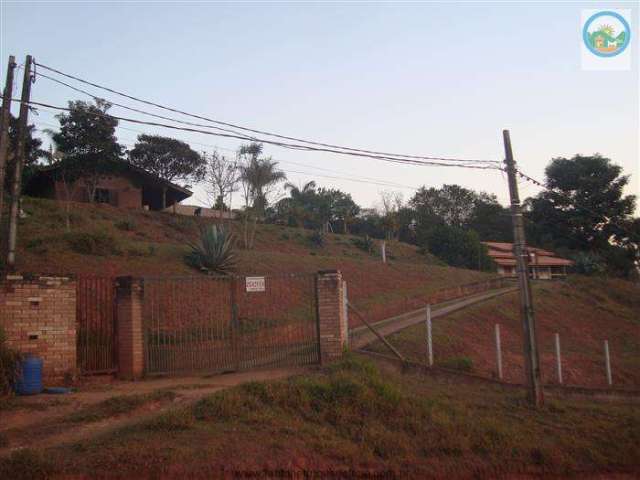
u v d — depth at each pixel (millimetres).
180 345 13633
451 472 8453
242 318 17578
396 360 14312
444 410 10445
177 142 43000
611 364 24641
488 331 26266
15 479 6742
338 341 13781
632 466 9648
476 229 80750
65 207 34312
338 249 51000
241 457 7660
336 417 9258
